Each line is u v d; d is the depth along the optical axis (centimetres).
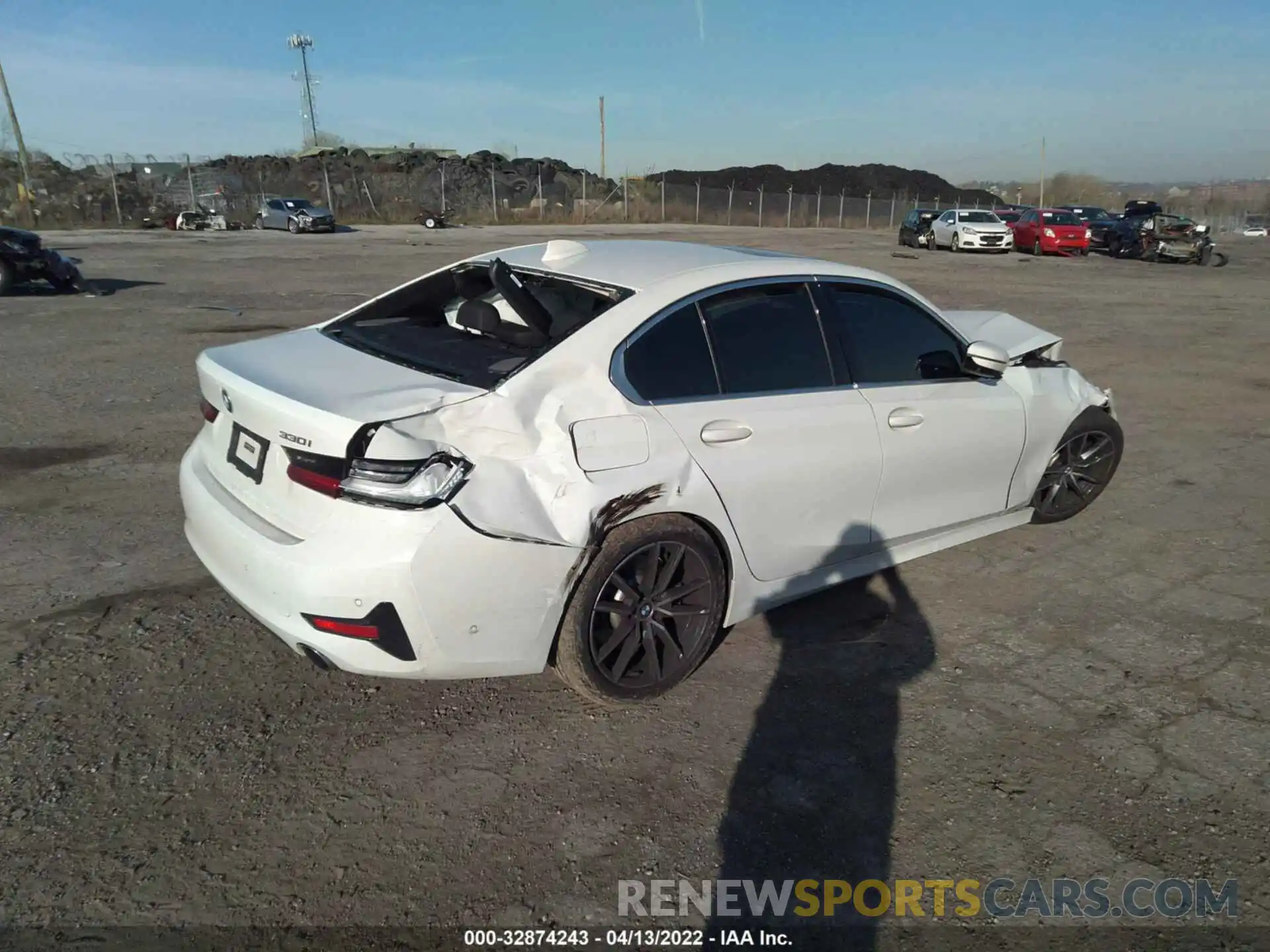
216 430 341
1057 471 510
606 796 289
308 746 307
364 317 391
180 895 244
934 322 428
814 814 285
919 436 402
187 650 363
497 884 253
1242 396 883
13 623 377
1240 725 337
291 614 281
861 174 7462
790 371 365
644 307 329
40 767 290
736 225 5619
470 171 5400
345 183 4884
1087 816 288
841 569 395
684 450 320
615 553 306
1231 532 529
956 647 390
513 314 360
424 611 277
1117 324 1337
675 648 339
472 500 278
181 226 3584
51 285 1453
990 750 319
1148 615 423
